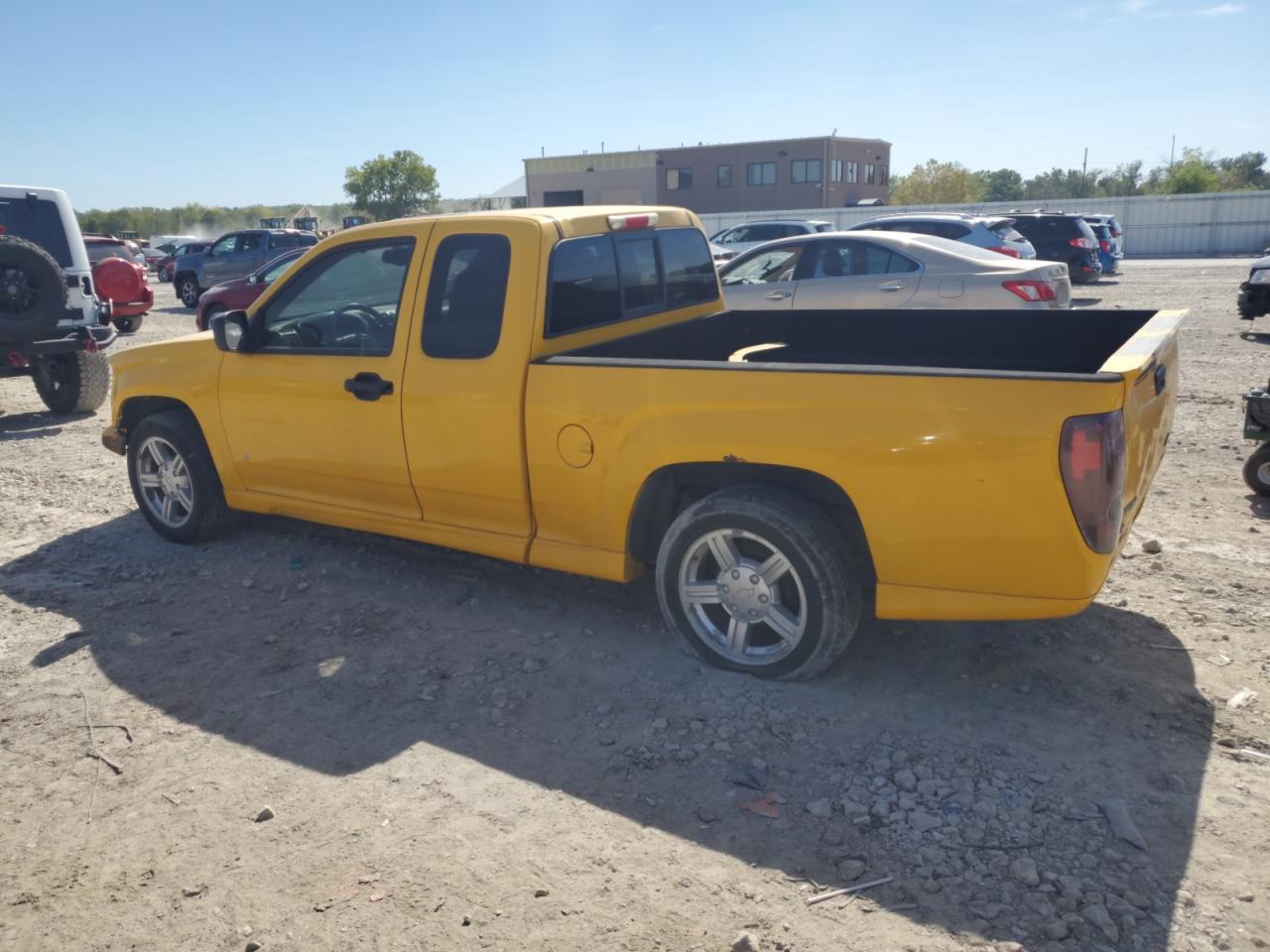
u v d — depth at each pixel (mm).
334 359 4918
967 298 9695
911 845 3018
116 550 5902
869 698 3904
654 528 4363
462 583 5180
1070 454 3271
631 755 3582
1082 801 3193
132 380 5879
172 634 4738
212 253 24781
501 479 4465
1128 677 3980
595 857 3035
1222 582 4875
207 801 3400
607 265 4797
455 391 4469
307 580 5320
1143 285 22219
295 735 3818
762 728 3707
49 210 10023
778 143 59438
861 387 3557
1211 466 6961
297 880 2988
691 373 3859
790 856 3004
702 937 2689
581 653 4383
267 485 5477
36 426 9922
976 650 4262
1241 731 3574
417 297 4609
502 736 3754
